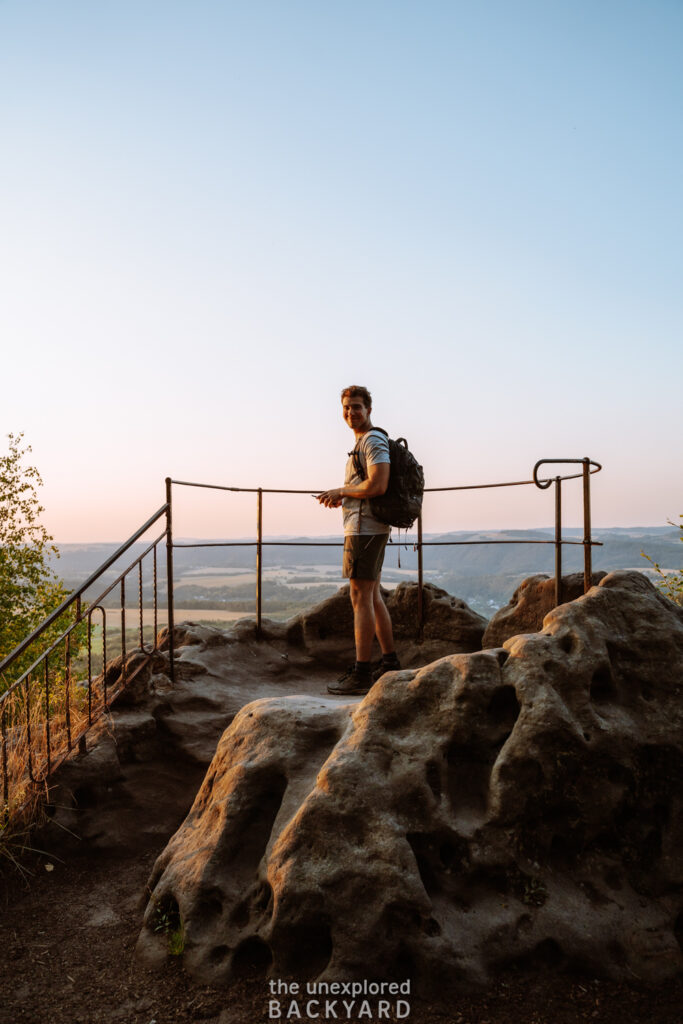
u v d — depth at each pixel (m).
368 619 4.86
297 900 2.90
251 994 2.86
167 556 5.24
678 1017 2.58
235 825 3.31
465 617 5.96
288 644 6.23
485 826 3.03
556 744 3.05
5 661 4.25
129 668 4.94
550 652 3.24
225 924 3.09
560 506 5.29
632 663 3.37
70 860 4.23
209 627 5.92
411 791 3.08
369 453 4.61
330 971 2.79
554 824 3.10
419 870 2.99
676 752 3.15
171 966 3.09
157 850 4.37
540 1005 2.67
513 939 2.86
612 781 3.12
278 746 3.48
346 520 4.84
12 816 4.14
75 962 3.20
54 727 4.96
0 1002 2.90
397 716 3.31
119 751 4.61
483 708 3.21
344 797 3.05
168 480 5.18
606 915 2.93
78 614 4.66
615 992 2.72
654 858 3.11
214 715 4.91
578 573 5.34
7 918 3.63
